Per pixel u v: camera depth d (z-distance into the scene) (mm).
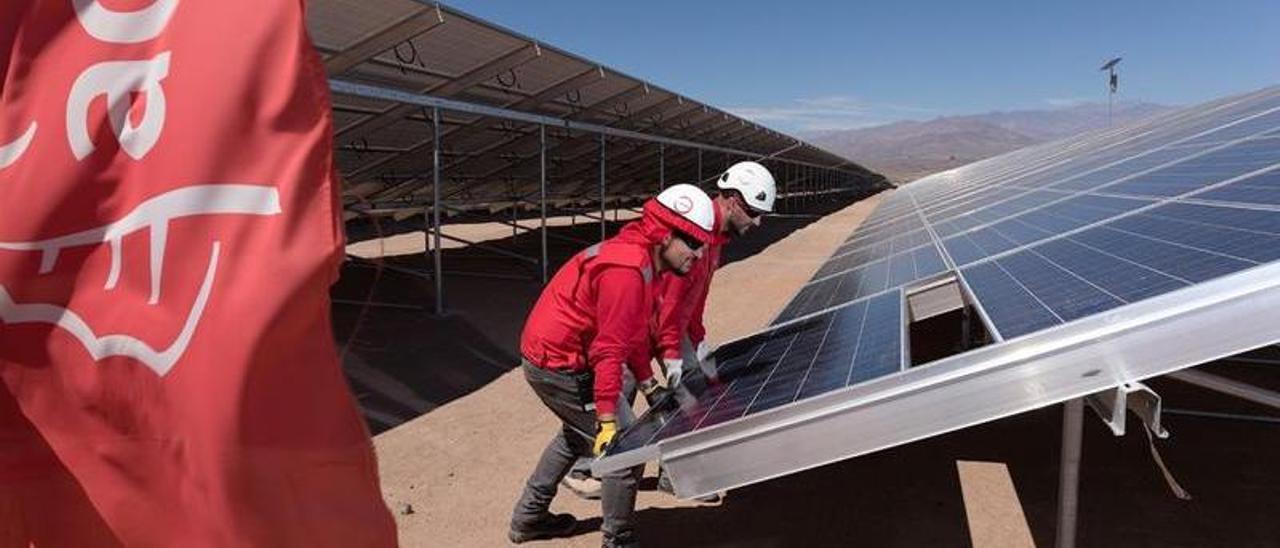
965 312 5605
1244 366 7051
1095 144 10023
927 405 2189
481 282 13359
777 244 22312
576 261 3855
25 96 1465
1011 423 5809
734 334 9938
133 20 1436
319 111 1325
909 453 5316
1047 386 2070
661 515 4543
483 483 5074
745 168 4062
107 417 1348
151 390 1311
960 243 4910
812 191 50000
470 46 9391
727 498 4734
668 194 3566
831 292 5203
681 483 2488
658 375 7520
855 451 2266
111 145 1402
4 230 1405
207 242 1300
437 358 8164
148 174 1360
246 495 1237
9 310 1387
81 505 1375
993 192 8148
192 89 1351
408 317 10031
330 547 1285
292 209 1271
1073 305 2270
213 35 1368
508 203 19438
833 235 25375
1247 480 4680
